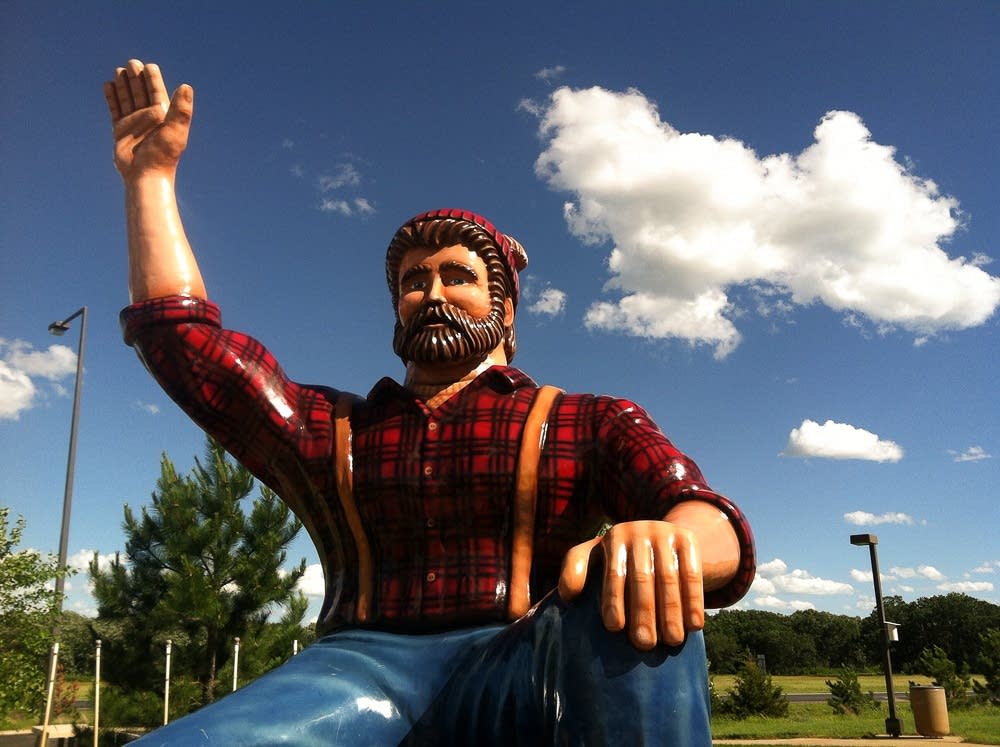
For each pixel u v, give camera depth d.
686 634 1.44
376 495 2.02
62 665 14.09
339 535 2.11
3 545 10.08
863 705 19.17
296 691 1.74
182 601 12.11
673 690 1.40
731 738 12.86
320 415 2.20
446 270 2.32
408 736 1.75
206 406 2.17
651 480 1.86
